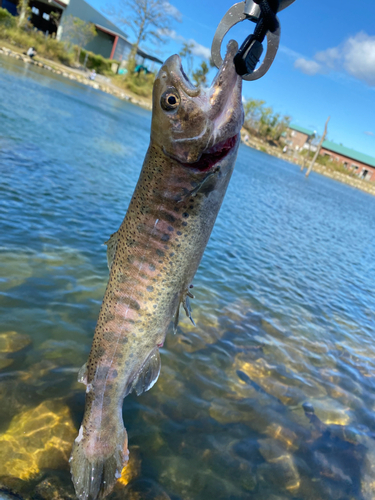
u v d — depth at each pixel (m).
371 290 1.17
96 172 1.48
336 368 0.64
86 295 0.63
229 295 0.81
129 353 0.30
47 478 0.33
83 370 0.32
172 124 0.24
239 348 0.62
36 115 2.05
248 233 1.42
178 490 0.36
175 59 0.24
